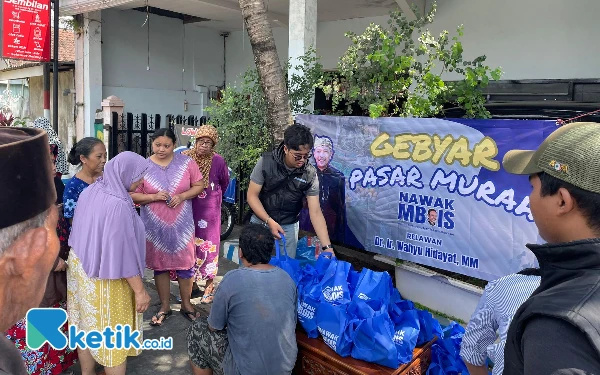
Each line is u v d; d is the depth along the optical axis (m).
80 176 3.23
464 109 4.21
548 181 1.15
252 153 5.33
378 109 4.00
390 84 4.37
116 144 8.68
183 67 12.20
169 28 11.84
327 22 9.78
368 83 4.55
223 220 6.66
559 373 0.93
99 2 9.02
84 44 10.55
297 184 3.25
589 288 1.00
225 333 2.74
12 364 0.95
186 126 7.67
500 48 7.31
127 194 2.81
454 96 4.27
